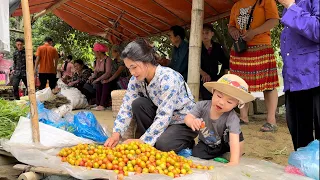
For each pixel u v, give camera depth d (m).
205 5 6.94
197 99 4.45
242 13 4.97
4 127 3.68
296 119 2.90
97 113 7.62
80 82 10.05
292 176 2.51
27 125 3.42
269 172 2.63
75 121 3.80
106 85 8.41
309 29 2.40
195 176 2.43
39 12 10.29
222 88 2.86
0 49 4.15
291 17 2.48
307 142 2.90
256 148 4.21
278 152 4.00
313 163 2.49
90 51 15.82
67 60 11.89
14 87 10.64
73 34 13.57
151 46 3.23
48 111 4.09
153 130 3.25
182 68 6.23
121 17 9.48
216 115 3.10
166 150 3.29
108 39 11.45
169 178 2.39
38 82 11.66
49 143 3.30
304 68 2.57
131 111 3.58
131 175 2.47
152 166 2.58
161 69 3.30
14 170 3.13
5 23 4.09
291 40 2.70
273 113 5.17
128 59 3.12
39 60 10.62
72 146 3.39
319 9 2.43
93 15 10.16
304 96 2.82
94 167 2.70
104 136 3.82
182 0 7.30
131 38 10.95
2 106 4.06
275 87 4.98
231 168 2.70
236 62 5.15
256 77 4.99
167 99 3.25
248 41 4.95
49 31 13.84
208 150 3.35
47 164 2.78
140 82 3.49
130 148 2.93
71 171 2.59
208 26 6.09
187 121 3.08
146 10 8.45
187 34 8.76
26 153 2.92
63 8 10.06
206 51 6.25
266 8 4.78
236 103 2.94
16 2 5.27
